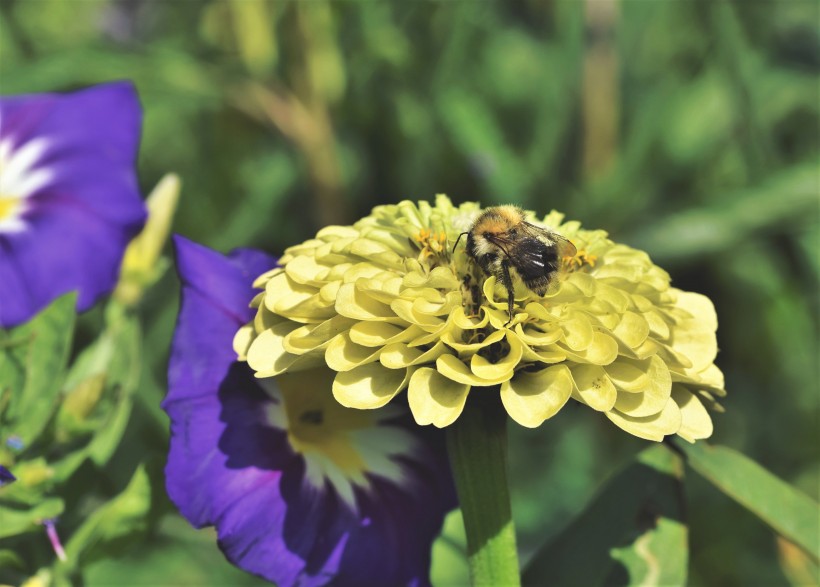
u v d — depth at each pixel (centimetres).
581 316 19
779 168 37
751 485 23
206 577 34
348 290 19
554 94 38
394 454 22
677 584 23
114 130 29
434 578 30
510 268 20
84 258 26
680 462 23
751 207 35
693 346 20
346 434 22
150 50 37
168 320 35
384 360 19
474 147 37
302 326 20
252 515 20
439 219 21
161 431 33
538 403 19
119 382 24
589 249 21
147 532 22
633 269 20
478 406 20
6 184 28
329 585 20
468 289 20
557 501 37
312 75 38
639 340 19
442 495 22
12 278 27
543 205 38
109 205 27
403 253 20
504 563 20
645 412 19
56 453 22
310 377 21
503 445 20
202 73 38
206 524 20
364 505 21
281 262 20
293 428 21
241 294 21
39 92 35
